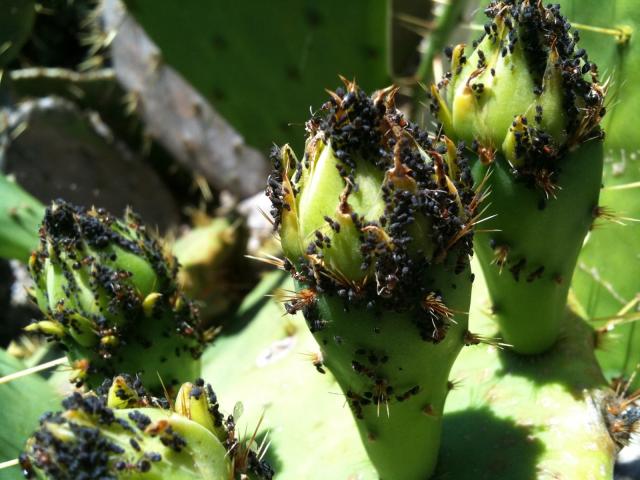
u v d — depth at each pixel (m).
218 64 0.25
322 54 0.24
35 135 0.32
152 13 0.25
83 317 0.14
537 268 0.13
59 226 0.14
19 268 0.33
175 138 0.34
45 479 0.10
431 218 0.10
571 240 0.13
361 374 0.11
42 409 0.16
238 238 0.27
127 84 0.34
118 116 0.36
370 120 0.10
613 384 0.18
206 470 0.10
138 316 0.15
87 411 0.10
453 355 0.12
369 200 0.10
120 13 0.33
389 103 0.11
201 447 0.10
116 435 0.10
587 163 0.13
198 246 0.26
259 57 0.24
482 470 0.13
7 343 0.32
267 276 0.27
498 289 0.14
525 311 0.14
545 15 0.12
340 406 0.16
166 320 0.15
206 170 0.34
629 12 0.16
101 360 0.15
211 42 0.25
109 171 0.34
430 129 0.22
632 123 0.17
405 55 0.34
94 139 0.34
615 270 0.18
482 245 0.14
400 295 0.11
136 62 0.33
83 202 0.33
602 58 0.17
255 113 0.26
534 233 0.13
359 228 0.10
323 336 0.11
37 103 0.32
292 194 0.11
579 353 0.15
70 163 0.33
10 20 0.27
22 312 0.32
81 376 0.15
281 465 0.16
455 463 0.14
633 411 0.14
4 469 0.15
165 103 0.34
